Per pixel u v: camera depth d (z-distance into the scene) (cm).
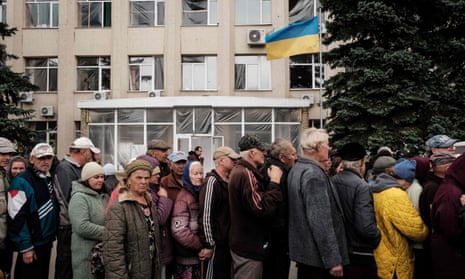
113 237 372
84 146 555
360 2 1058
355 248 423
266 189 465
